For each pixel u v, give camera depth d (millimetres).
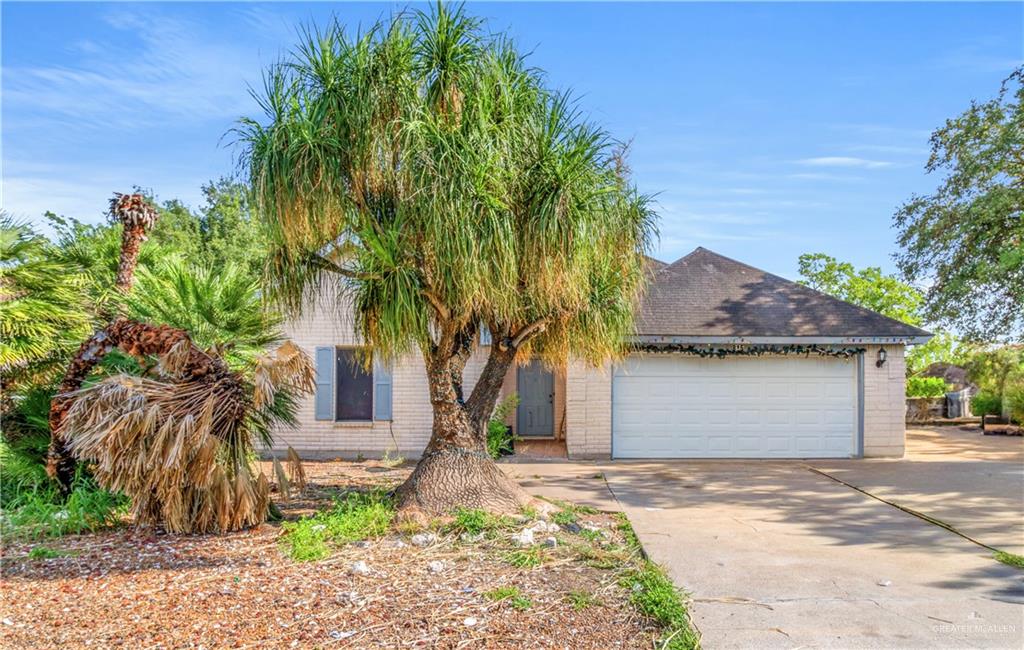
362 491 9320
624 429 13773
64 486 7555
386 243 6289
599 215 6391
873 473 11633
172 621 4516
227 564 5816
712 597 5246
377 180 6242
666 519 8008
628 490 10023
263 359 6906
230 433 7043
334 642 4203
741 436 13828
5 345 7805
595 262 7137
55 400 7387
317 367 13953
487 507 7297
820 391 13883
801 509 8656
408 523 6895
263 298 7066
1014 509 8656
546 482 10711
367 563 5848
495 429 13023
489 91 6379
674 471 11984
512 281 6125
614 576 5605
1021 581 5691
